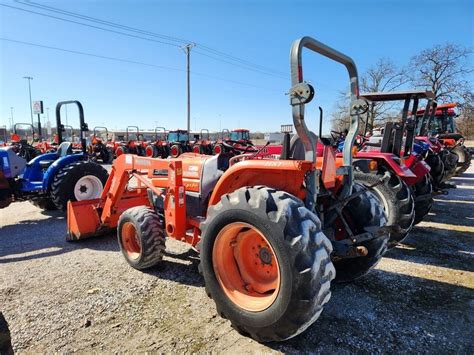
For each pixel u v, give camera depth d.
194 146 15.39
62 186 5.28
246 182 2.48
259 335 2.06
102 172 5.74
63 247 4.01
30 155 7.76
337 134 6.44
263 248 2.24
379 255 2.80
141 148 15.92
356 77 2.62
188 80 26.94
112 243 4.14
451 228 4.88
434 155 6.62
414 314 2.52
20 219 5.51
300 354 2.04
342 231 2.92
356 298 2.75
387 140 4.40
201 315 2.46
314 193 2.13
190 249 3.82
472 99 25.69
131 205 4.12
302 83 1.97
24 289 2.89
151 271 3.23
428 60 26.98
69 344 2.14
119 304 2.62
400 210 3.78
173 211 3.00
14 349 2.09
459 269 3.36
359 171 4.11
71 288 2.89
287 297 1.85
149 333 2.24
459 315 2.51
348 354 2.04
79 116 5.80
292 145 2.49
